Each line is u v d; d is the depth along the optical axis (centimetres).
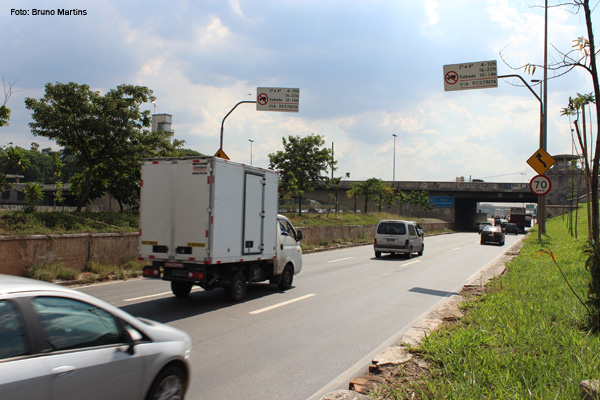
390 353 584
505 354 527
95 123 1764
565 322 669
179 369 411
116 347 354
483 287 1155
